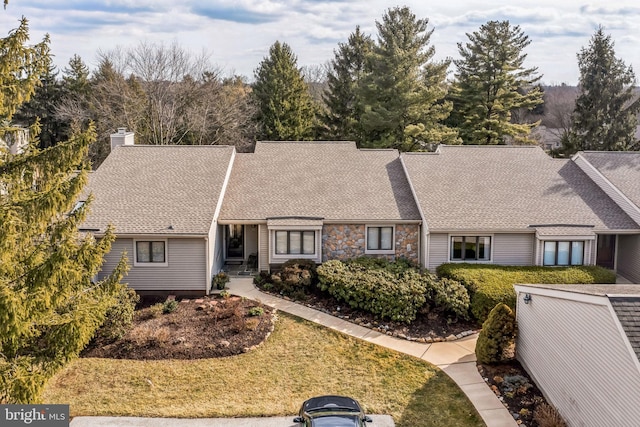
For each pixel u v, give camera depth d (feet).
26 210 35.01
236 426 44.42
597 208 81.56
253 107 163.12
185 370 53.62
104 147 146.41
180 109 154.92
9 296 31.63
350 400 43.21
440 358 56.95
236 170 92.58
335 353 57.77
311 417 39.88
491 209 80.33
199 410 46.75
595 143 135.54
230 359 55.88
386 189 87.15
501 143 145.89
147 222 73.31
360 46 160.04
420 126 130.11
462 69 146.61
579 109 139.54
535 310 50.85
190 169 87.40
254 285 76.23
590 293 40.09
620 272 83.76
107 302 41.19
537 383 50.39
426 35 139.03
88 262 38.96
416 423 45.24
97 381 51.29
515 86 144.15
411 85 132.67
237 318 63.00
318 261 78.89
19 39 35.94
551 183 87.81
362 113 143.23
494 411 46.60
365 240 80.28
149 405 47.55
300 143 101.09
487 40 140.67
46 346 38.99
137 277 72.84
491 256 78.07
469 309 66.08
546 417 43.55
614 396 36.94
